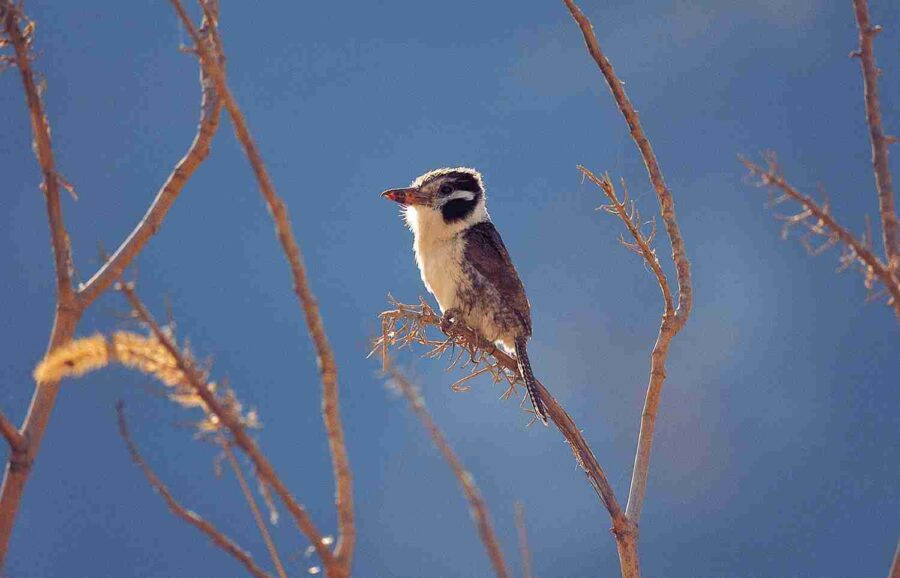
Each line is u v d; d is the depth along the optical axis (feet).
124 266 11.32
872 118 12.39
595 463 13.92
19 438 10.11
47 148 10.82
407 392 8.34
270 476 8.34
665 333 14.26
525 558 8.84
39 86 11.10
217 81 8.95
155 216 11.57
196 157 12.07
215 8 12.52
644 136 14.55
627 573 13.30
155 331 8.47
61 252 10.80
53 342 10.59
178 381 8.52
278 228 8.82
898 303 10.57
